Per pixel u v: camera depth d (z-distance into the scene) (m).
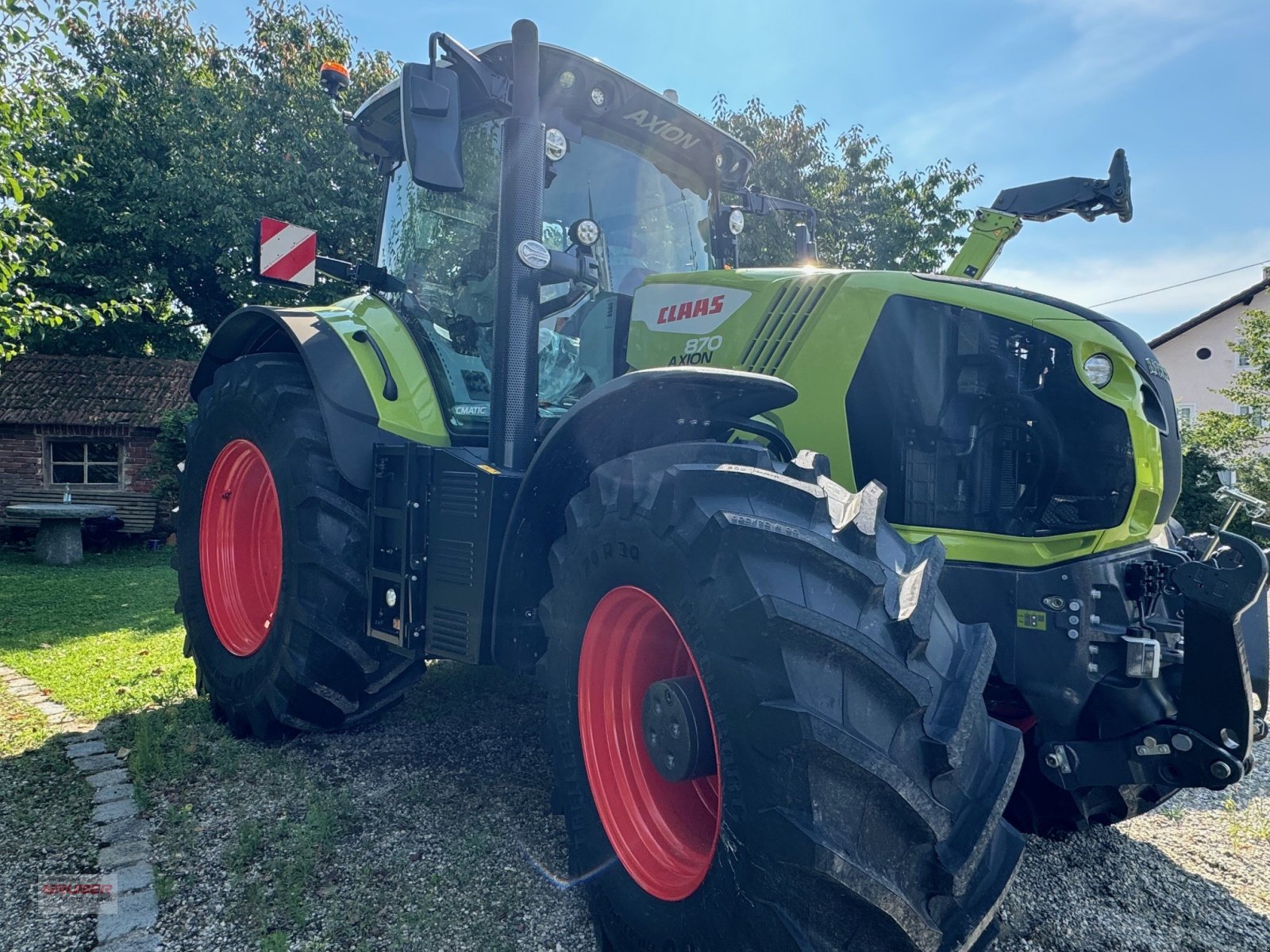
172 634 5.82
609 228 3.19
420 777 3.03
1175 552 2.09
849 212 11.96
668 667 2.20
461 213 3.22
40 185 5.98
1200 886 2.33
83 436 13.93
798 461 1.97
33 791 2.91
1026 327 2.14
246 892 2.24
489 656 2.49
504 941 2.03
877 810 1.52
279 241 3.39
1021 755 1.71
